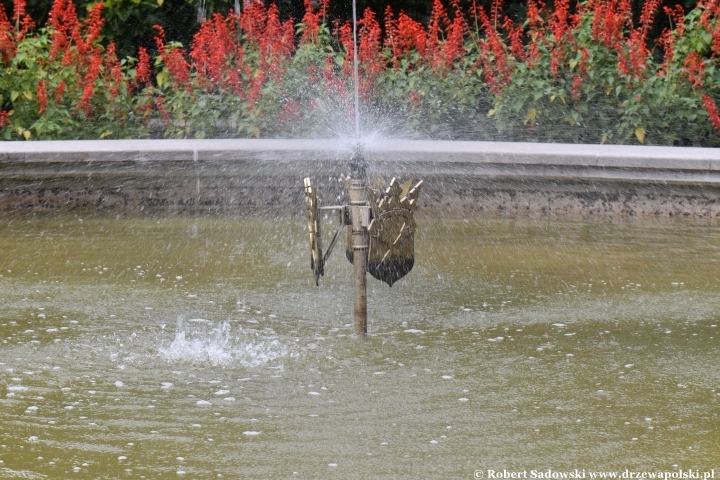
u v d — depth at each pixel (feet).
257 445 38.91
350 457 37.78
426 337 54.13
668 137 103.19
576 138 106.01
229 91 109.40
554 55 104.47
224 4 139.03
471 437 39.86
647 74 105.09
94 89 107.14
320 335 54.39
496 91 106.11
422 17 151.23
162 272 69.67
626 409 43.21
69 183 89.40
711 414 42.65
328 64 108.68
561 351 51.75
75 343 52.75
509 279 67.72
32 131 108.37
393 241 54.75
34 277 67.92
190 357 50.29
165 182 90.63
